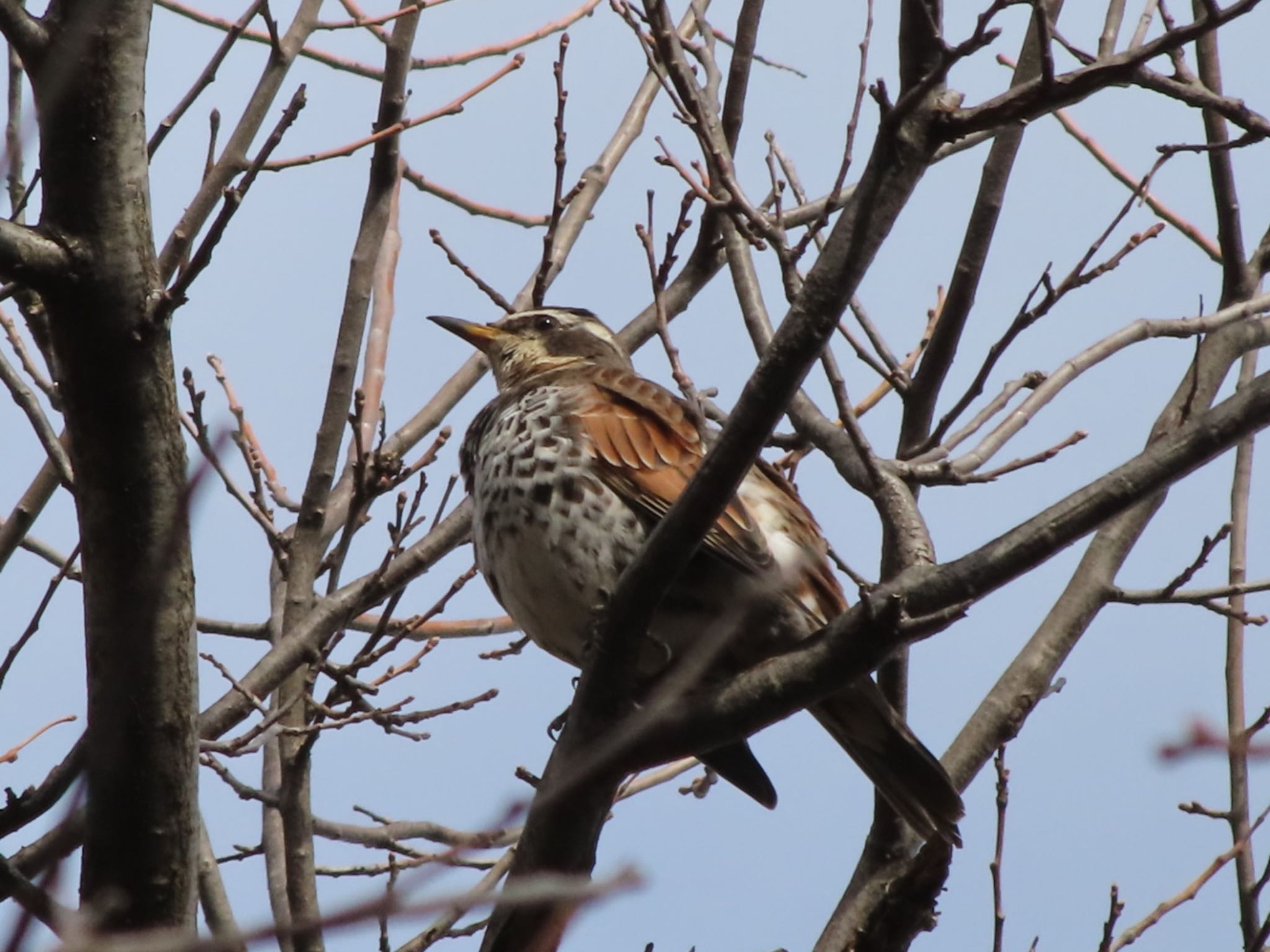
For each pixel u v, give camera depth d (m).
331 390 13.04
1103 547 12.85
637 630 9.41
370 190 13.73
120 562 8.35
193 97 10.62
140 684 8.27
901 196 8.54
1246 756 4.76
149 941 4.23
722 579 11.79
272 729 11.50
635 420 12.45
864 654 8.95
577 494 12.22
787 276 9.31
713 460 9.02
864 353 12.16
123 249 8.27
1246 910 11.14
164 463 8.38
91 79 8.20
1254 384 8.65
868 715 11.13
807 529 12.41
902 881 10.51
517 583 12.44
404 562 13.52
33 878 8.00
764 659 11.96
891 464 10.70
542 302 14.50
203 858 11.52
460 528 13.72
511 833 12.17
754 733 9.32
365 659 11.91
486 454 12.58
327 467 12.77
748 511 11.89
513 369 14.98
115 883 8.55
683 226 12.83
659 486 12.24
